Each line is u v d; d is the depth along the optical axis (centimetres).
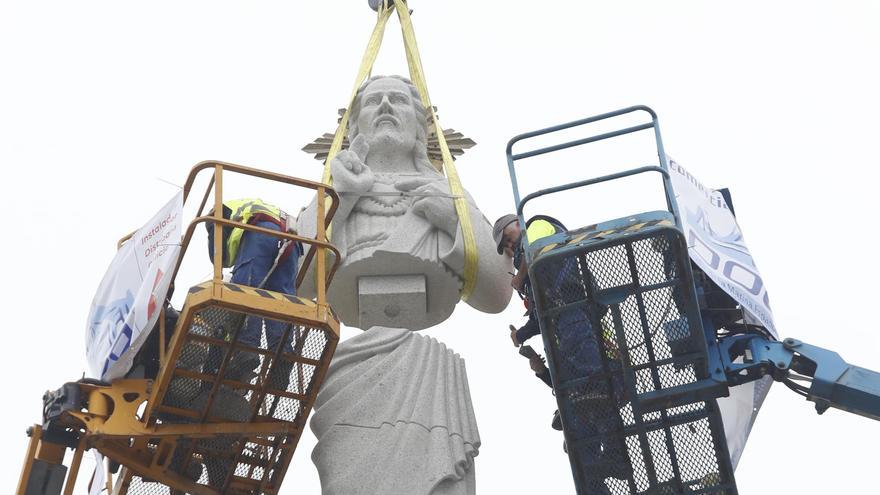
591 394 1557
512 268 1814
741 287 1566
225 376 1541
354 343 1720
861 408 1570
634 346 1538
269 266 1591
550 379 1630
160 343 1530
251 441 1570
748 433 1666
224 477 1582
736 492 1558
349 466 1638
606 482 1578
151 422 1512
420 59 2052
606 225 1523
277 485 1588
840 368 1574
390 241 1783
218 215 1527
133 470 1534
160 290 1498
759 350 1580
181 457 1562
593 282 1528
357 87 1962
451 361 1730
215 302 1477
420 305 1789
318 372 1540
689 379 1549
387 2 2138
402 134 1900
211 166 1559
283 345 1524
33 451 1525
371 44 2039
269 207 1612
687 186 1630
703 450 1561
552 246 1523
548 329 1548
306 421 1559
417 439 1650
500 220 1723
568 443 1567
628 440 1567
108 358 1523
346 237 1803
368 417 1669
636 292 1521
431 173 1892
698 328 1520
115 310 1552
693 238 1574
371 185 1819
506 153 1650
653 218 1512
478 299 1809
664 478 1565
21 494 1510
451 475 1631
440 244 1798
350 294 1805
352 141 1908
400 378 1692
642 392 1544
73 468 1515
